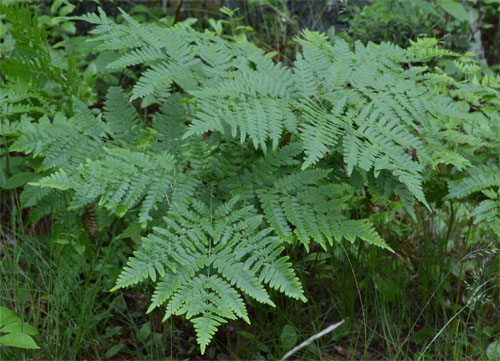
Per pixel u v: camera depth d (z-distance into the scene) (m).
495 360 2.12
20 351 2.01
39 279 2.32
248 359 2.18
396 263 2.46
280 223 1.67
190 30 2.15
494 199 2.01
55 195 2.11
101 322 2.31
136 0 3.98
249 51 2.15
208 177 1.84
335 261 2.41
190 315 1.41
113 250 2.30
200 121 1.54
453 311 2.39
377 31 3.38
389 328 2.23
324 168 1.96
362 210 2.48
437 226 2.65
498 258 2.45
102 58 2.59
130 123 2.00
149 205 1.66
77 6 3.68
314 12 4.23
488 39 4.54
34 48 2.26
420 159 1.77
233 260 1.53
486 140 2.39
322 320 2.36
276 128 1.64
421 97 1.90
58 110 2.35
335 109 1.79
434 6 3.71
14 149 1.83
